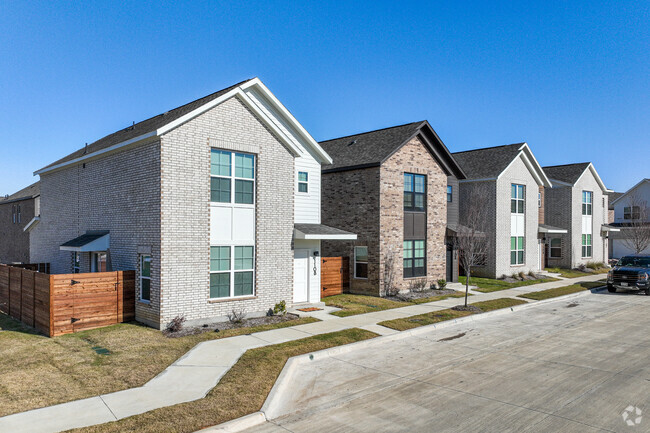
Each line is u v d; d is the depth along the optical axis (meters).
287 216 16.25
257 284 15.29
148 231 13.62
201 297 13.94
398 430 7.22
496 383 9.54
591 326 15.62
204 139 14.03
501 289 24.00
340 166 21.92
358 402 8.46
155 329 13.26
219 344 11.90
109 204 15.81
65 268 19.30
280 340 12.45
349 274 21.88
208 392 8.55
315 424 7.48
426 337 13.79
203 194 14.01
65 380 9.14
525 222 29.95
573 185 35.16
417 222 22.45
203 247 13.98
